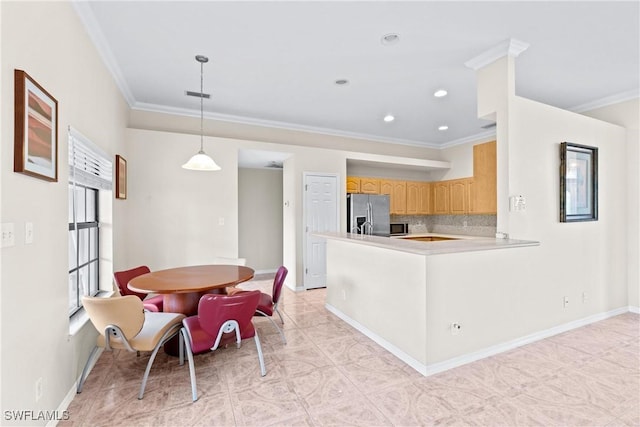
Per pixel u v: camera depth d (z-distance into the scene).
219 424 1.74
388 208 5.59
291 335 3.00
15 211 1.38
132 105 4.04
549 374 2.25
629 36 2.54
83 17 2.22
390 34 2.54
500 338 2.61
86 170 2.45
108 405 1.90
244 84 3.54
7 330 1.32
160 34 2.54
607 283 3.45
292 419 1.78
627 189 3.69
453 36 2.57
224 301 1.99
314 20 2.36
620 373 2.25
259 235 6.16
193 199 4.12
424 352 2.26
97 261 3.00
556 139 3.02
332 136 5.52
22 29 1.45
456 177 6.18
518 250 2.72
